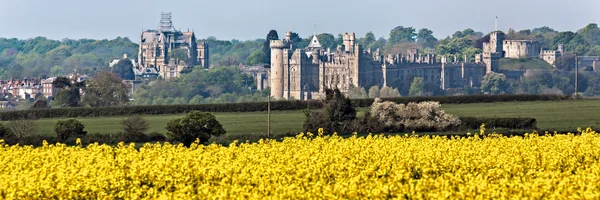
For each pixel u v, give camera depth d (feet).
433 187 450.71
